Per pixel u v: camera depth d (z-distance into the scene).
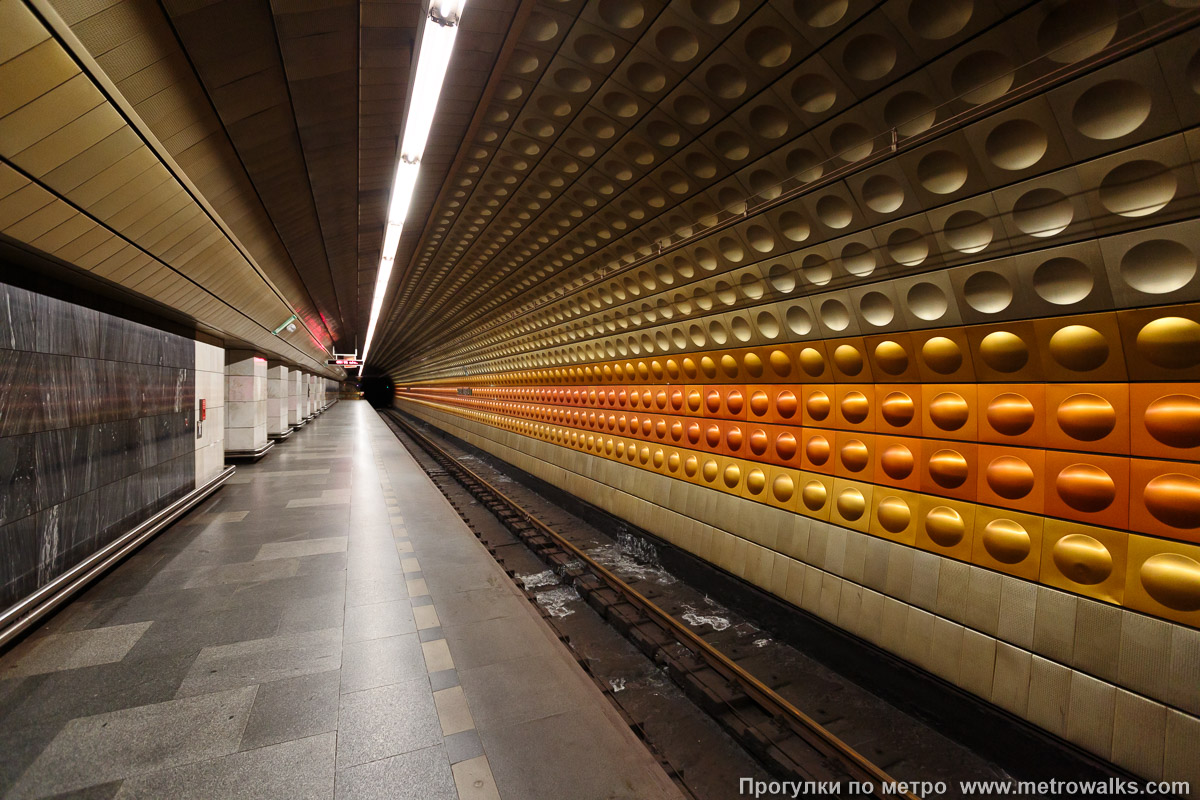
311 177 5.23
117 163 3.35
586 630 5.80
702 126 3.99
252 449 13.48
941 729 3.92
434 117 4.54
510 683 3.66
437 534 7.35
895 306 4.07
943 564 4.06
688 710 4.34
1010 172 2.90
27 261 4.02
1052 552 3.40
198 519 7.98
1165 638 2.87
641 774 2.82
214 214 5.09
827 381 5.06
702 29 3.24
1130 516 3.02
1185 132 2.30
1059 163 2.72
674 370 7.35
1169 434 2.82
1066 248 2.95
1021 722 3.45
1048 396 3.39
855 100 3.17
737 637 5.47
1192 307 2.61
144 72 2.71
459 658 3.99
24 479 4.19
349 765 2.82
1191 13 2.03
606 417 9.45
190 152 3.73
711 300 5.84
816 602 5.07
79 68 2.42
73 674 3.66
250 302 9.20
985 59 2.63
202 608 4.79
